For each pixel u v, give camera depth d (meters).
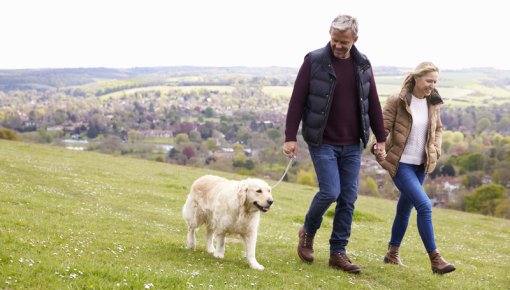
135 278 6.61
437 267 8.74
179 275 7.00
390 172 9.10
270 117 129.75
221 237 8.91
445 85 182.50
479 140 92.44
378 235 16.94
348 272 8.85
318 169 8.58
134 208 16.53
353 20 8.12
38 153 35.50
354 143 8.72
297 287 7.56
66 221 11.24
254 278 7.69
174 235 11.68
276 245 11.34
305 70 8.52
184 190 25.31
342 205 8.88
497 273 11.50
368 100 8.73
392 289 8.19
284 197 28.66
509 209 49.12
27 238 8.10
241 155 78.75
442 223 25.70
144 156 79.44
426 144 9.05
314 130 8.49
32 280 6.06
